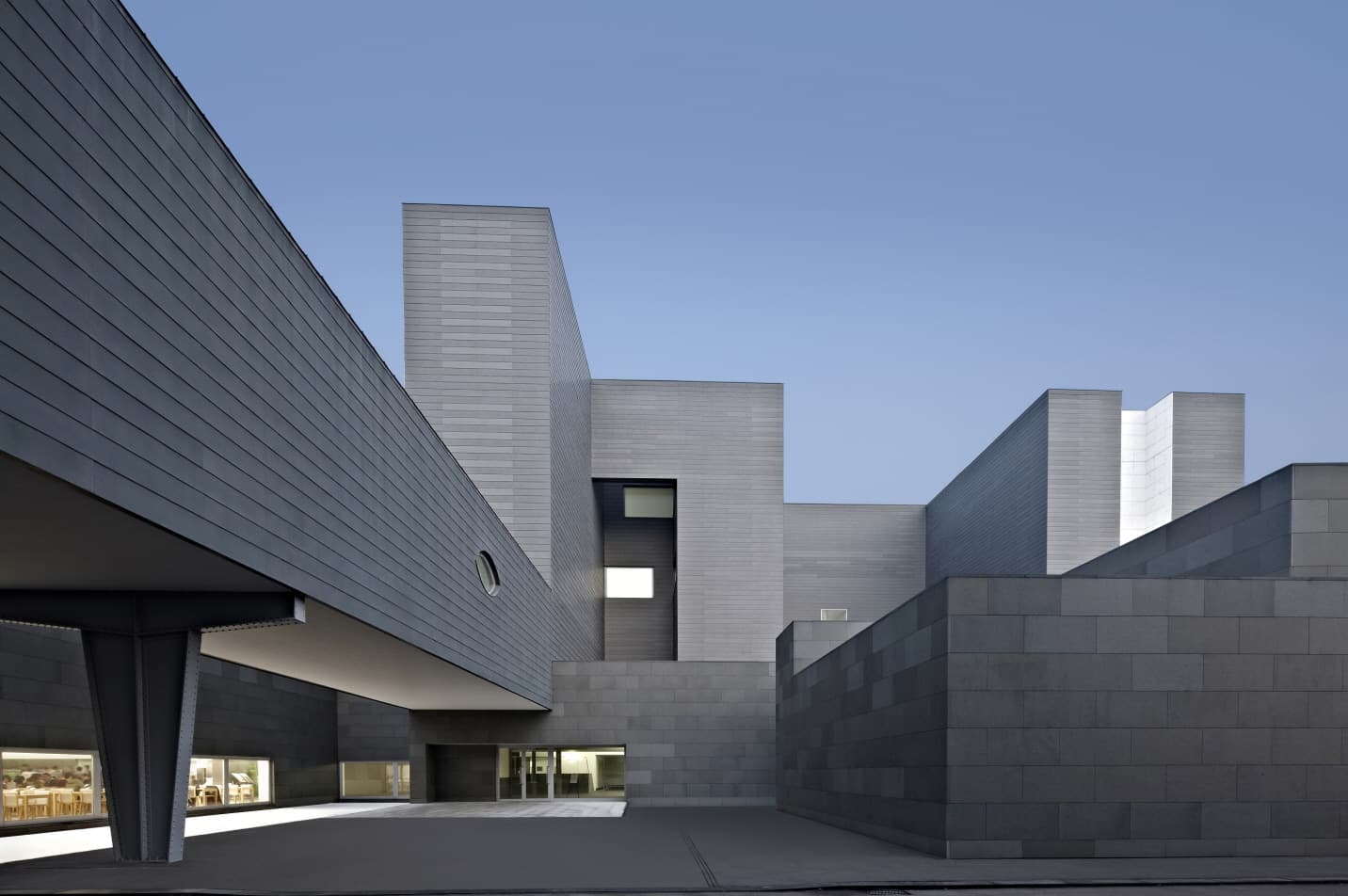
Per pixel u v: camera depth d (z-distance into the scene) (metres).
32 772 14.46
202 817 18.58
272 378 8.40
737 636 31.56
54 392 5.36
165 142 6.60
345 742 26.84
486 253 23.66
